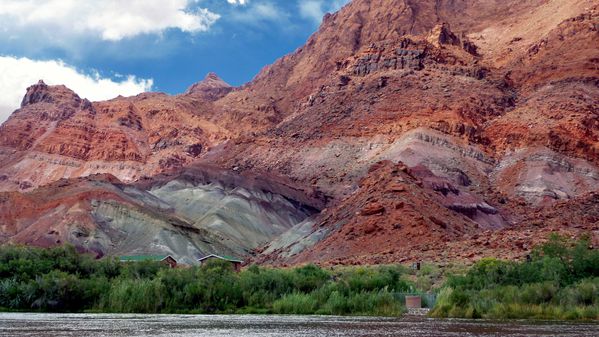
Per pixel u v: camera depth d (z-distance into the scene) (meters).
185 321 81.75
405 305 99.94
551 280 93.75
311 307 98.94
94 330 70.06
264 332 68.06
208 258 184.00
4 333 66.94
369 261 152.38
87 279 110.00
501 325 74.19
